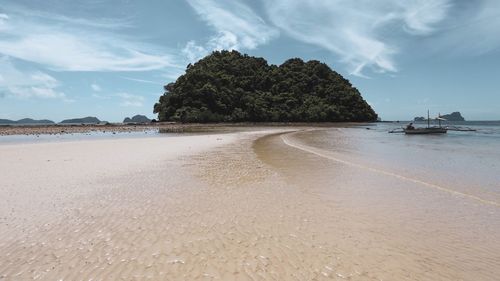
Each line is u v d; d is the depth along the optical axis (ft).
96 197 33.65
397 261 19.86
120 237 23.18
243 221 26.53
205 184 39.73
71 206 30.55
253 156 66.69
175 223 25.99
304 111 416.87
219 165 54.19
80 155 66.23
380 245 22.17
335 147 90.02
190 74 345.10
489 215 28.91
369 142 110.01
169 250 21.01
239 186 38.86
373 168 52.31
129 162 56.95
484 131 201.67
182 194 34.94
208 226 25.32
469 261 20.11
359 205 31.53
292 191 36.65
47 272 18.35
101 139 116.37
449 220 27.53
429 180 43.27
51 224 25.86
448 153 75.00
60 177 43.60
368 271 18.53
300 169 50.88
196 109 315.78
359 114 467.11
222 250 20.98
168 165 53.83
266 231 24.34
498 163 58.90
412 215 28.76
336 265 19.13
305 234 23.85
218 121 332.39
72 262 19.49
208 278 17.56
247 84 428.56
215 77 367.86
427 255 20.81
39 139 119.34
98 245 21.86
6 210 29.30
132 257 20.07
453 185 40.34
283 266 18.90
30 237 23.30
